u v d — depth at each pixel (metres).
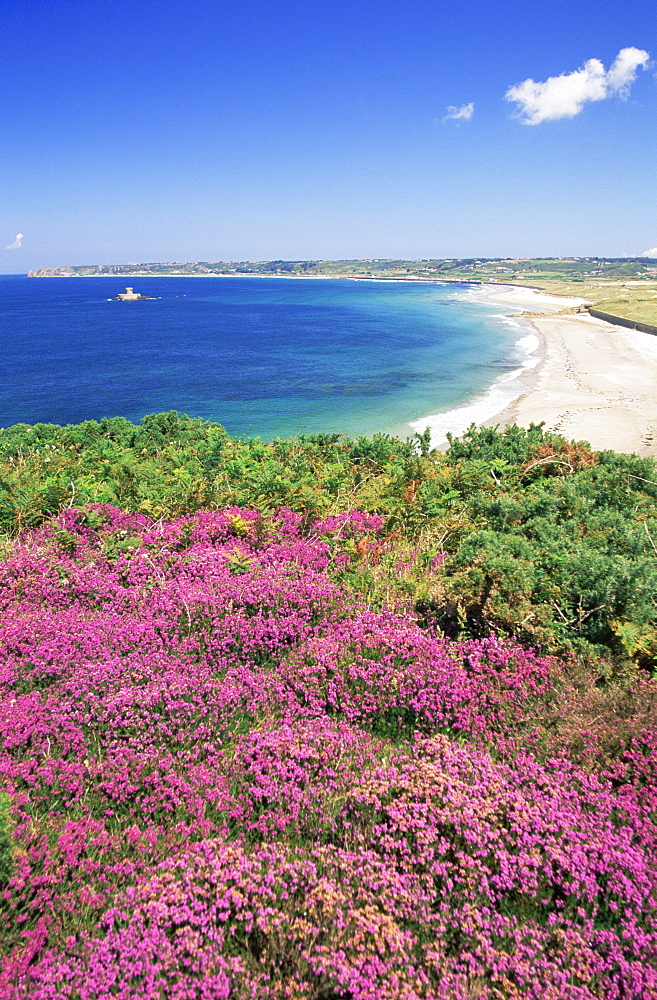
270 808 4.65
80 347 83.81
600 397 40.34
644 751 5.10
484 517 10.49
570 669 6.16
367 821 4.48
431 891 3.91
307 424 37.12
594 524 10.09
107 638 6.82
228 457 15.37
